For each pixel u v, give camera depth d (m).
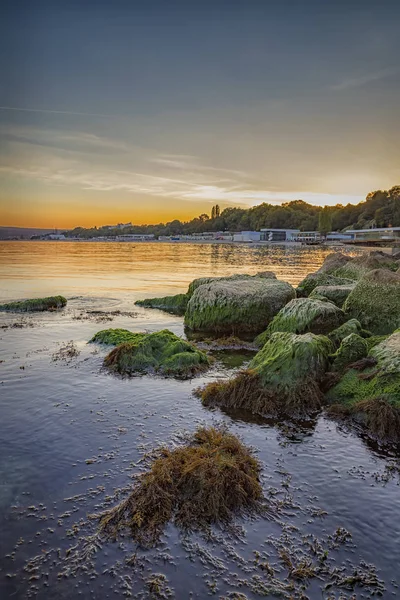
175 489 6.08
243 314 16.56
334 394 9.41
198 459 6.53
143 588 4.60
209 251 100.19
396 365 8.99
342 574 4.80
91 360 12.32
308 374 9.53
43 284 30.78
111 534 5.33
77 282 32.28
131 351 11.84
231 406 9.27
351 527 5.53
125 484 6.32
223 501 5.86
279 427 8.38
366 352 10.25
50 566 4.86
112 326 17.19
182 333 16.56
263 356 10.56
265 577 4.75
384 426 7.99
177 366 11.53
